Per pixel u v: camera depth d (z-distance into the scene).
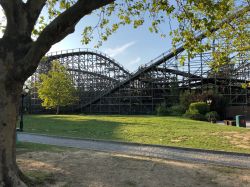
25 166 9.23
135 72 56.81
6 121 6.45
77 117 40.97
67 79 60.78
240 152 13.25
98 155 11.28
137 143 15.87
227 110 51.34
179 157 12.34
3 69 6.35
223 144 15.89
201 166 9.86
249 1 12.19
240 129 23.12
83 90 66.88
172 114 47.44
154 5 9.91
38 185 7.21
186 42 9.54
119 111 60.06
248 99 52.16
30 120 35.53
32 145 14.23
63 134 20.78
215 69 14.16
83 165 9.51
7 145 6.49
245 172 9.16
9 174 6.47
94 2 6.14
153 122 29.86
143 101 58.31
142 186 7.52
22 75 6.36
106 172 8.70
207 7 7.89
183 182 7.92
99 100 62.25
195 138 18.16
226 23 12.15
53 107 63.44
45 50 6.30
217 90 51.22
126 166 9.48
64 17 6.16
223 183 7.92
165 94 56.19
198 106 42.66
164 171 8.97
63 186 7.32
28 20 6.72
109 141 16.92
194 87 54.16
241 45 13.62
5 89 6.40
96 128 24.33
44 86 59.41
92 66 66.44
